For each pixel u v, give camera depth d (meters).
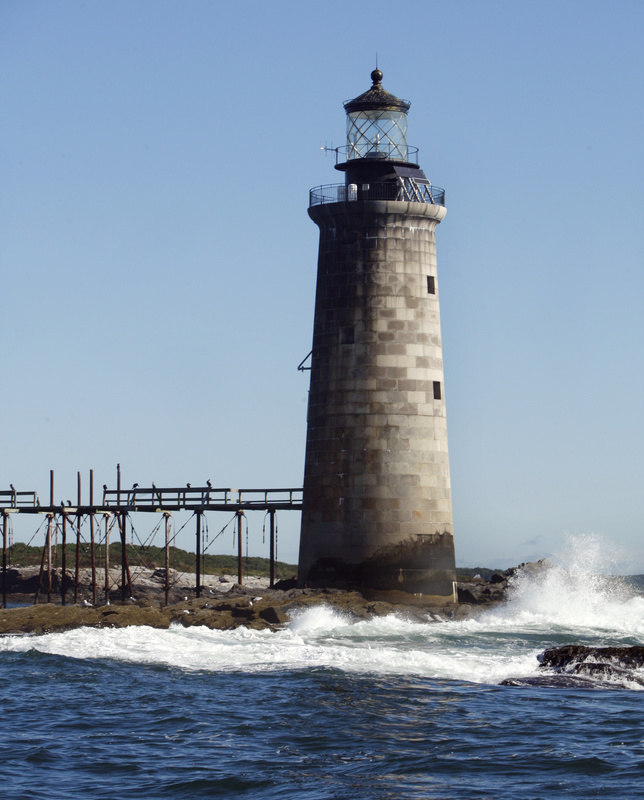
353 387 63.41
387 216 64.19
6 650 45.75
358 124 66.06
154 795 27.58
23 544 101.19
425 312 64.56
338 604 58.22
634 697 37.66
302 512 65.12
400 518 62.47
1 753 31.12
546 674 41.22
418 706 36.16
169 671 41.78
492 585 66.94
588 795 27.25
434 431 64.00
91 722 34.50
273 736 32.72
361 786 28.12
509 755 30.61
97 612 54.66
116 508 70.56
